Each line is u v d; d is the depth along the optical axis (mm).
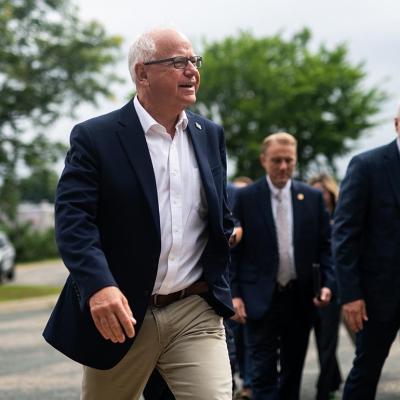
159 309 3248
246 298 5684
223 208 3416
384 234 4512
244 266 5773
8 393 6773
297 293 5695
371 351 4516
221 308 3311
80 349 3135
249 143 42875
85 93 21625
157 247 3141
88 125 3184
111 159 3135
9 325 12852
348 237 4516
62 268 35438
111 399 3309
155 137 3246
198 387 3148
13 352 9438
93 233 3000
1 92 20797
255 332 5676
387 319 4477
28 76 21188
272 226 5656
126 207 3121
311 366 7910
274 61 46438
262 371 5633
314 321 5898
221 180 3383
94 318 2854
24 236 45531
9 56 20406
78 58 21453
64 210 3031
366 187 4527
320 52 46594
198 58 3271
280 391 5840
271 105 43125
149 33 3232
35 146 21500
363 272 4562
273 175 5676
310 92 43094
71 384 7199
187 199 3260
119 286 3125
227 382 3195
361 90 44844
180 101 3225
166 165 3236
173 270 3221
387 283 4484
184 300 3289
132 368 3252
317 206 5746
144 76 3244
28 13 21000
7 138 21234
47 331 3225
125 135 3182
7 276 26234
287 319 5695
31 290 19719
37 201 78188
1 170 21516
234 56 44531
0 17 19859
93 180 3102
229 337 5363
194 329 3262
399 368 7699
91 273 2877
